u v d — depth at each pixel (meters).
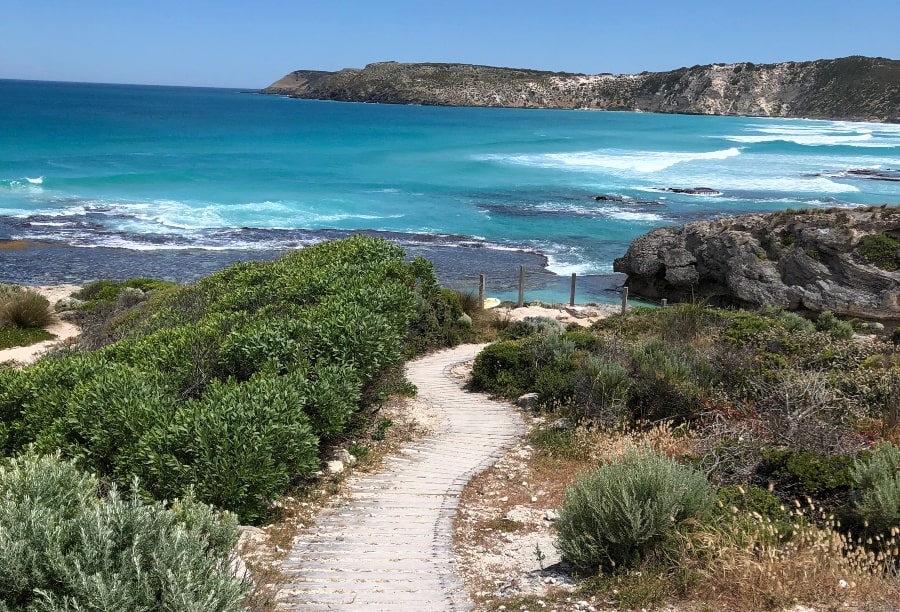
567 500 6.03
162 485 6.51
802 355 12.79
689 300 27.38
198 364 9.24
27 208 40.97
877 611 4.54
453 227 39.72
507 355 12.56
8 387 8.87
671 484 5.71
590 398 10.51
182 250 33.47
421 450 9.44
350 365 8.95
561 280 30.64
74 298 25.53
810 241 25.17
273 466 6.88
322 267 14.59
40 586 3.54
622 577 5.25
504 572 5.95
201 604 3.54
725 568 4.90
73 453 7.16
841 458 7.04
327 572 5.88
